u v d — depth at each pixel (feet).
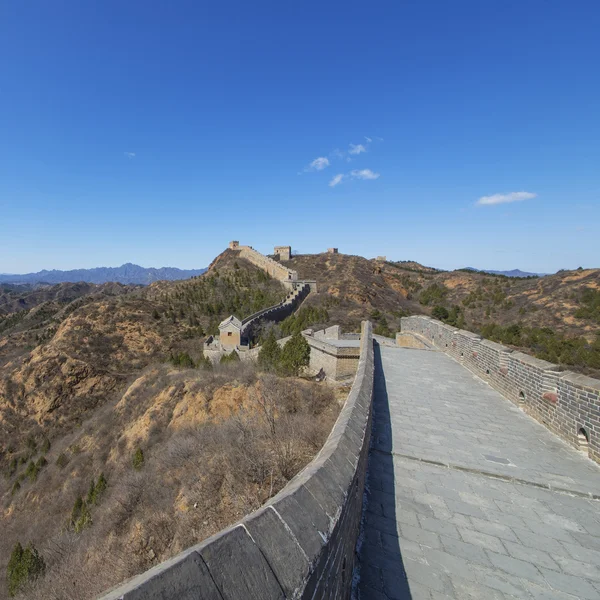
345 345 90.07
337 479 11.31
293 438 44.09
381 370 42.91
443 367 45.60
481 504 16.39
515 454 21.40
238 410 77.20
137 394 116.06
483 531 14.51
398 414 27.76
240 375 93.61
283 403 67.26
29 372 147.95
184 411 86.17
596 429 20.59
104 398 144.56
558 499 16.97
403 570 12.25
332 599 8.80
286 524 7.68
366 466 18.86
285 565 6.75
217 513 37.99
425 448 21.81
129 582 5.23
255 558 6.35
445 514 15.56
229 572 5.75
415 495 16.96
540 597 11.33
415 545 13.55
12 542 74.33
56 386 143.13
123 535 46.14
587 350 111.86
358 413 19.16
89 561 45.29
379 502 16.26
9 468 116.47
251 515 7.29
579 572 12.44
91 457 95.35
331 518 9.27
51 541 58.18
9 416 136.67
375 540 13.73
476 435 24.03
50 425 134.21
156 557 38.34
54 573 46.44
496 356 35.17
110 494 64.44
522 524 15.05
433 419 26.86
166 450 66.08
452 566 12.53
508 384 32.24
